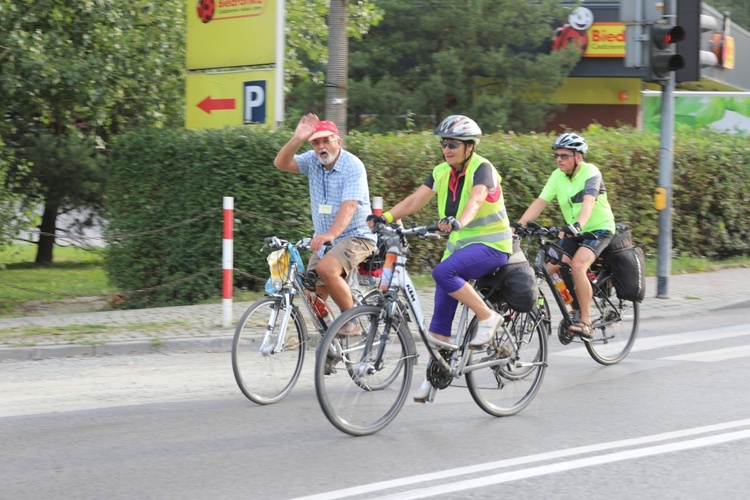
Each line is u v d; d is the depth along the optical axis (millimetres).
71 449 12531
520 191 30797
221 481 11156
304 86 61656
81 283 42062
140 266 28016
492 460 12039
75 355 19359
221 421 14078
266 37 28750
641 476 11367
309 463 11914
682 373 17547
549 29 64562
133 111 34750
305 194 26703
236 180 26312
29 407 14914
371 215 13727
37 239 51156
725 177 35156
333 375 13188
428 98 61406
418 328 13547
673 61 25000
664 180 26281
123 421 14047
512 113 63688
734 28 72250
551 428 13711
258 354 15180
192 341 20188
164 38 34656
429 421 14180
